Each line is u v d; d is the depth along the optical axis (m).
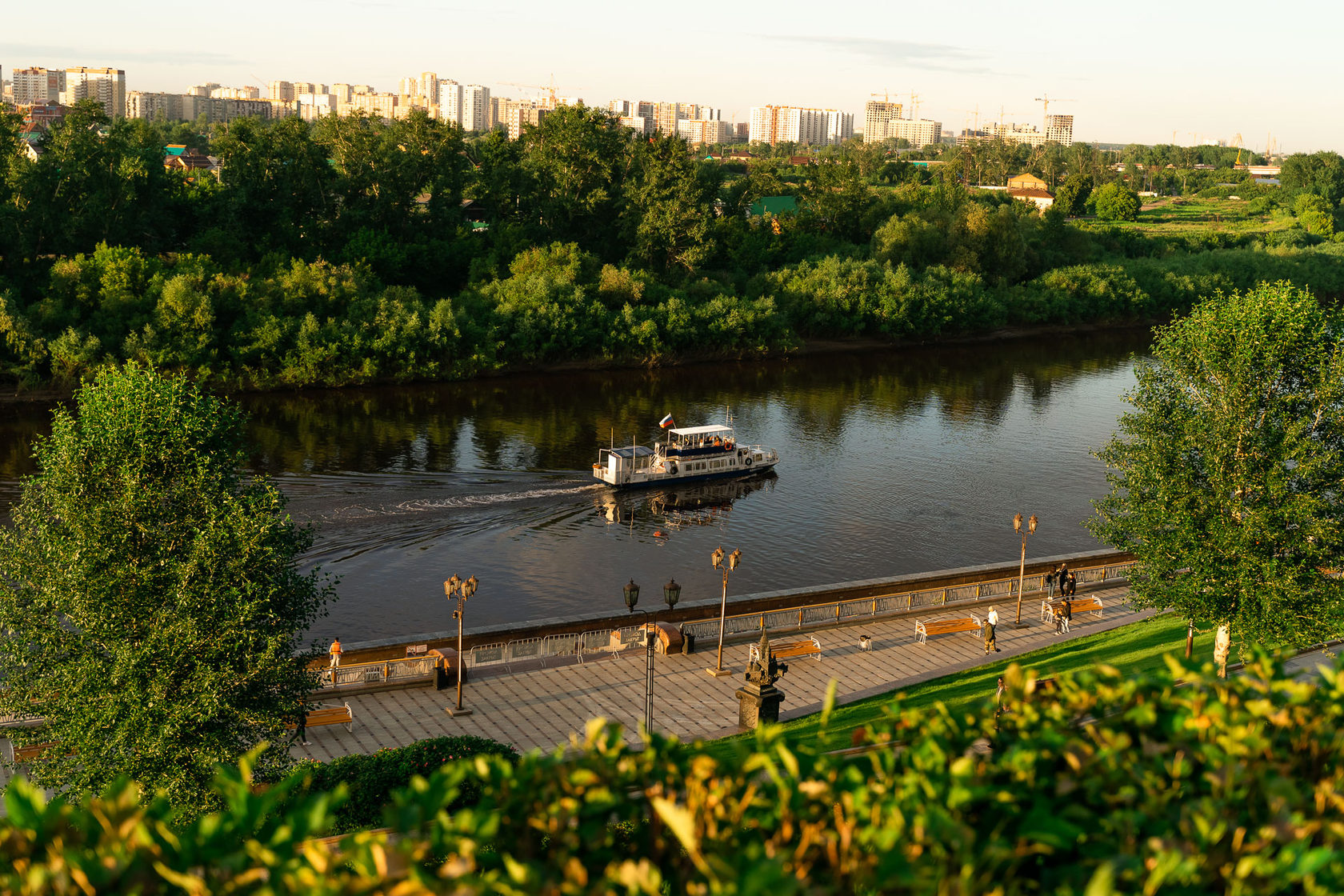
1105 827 8.16
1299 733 9.36
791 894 6.49
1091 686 10.06
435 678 38.66
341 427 90.50
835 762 8.67
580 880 7.34
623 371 119.88
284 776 26.69
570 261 124.50
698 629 44.84
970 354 136.62
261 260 118.94
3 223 104.12
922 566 63.50
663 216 138.50
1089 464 85.00
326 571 59.00
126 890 7.08
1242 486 33.88
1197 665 10.03
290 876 7.10
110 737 26.50
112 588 27.28
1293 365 33.69
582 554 64.06
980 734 9.70
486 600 56.53
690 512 72.69
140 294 102.06
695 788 8.24
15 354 94.06
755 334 126.31
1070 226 181.25
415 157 135.12
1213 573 33.38
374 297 111.12
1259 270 171.00
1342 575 34.00
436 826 7.44
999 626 47.47
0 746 32.75
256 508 28.42
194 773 26.84
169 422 28.48
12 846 7.32
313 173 129.50
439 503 71.31
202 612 27.17
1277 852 7.95
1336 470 32.66
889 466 84.19
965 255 151.88
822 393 111.19
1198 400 35.16
